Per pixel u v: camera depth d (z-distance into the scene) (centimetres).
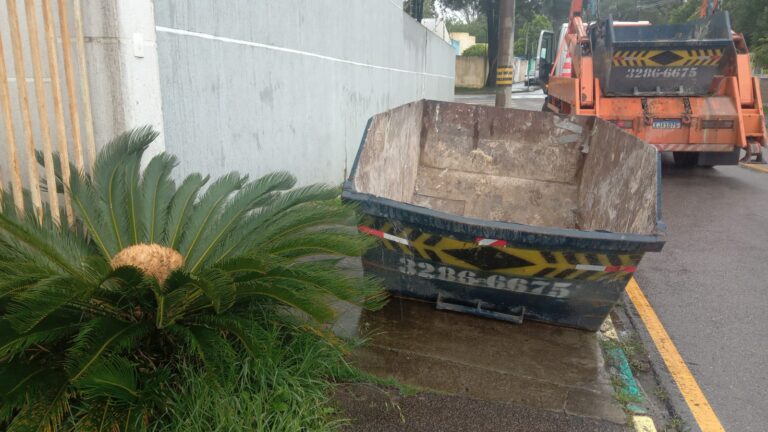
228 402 269
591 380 351
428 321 409
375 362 354
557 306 388
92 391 236
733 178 1028
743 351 406
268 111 519
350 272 476
